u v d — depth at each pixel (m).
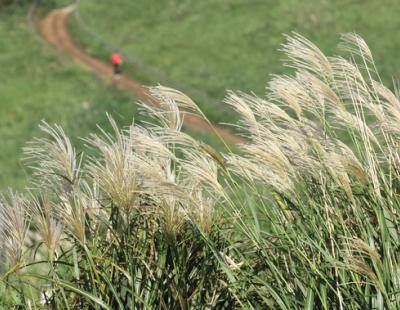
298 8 128.50
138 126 9.71
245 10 131.88
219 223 10.25
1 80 106.50
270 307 9.27
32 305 10.01
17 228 9.09
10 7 143.00
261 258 9.80
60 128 9.72
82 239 9.19
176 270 9.59
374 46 111.69
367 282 9.12
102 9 138.50
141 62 111.56
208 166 9.19
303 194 10.00
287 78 10.12
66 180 9.62
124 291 9.87
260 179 9.62
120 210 9.74
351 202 9.82
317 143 9.55
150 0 140.50
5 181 66.31
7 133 86.44
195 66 109.12
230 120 77.50
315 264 9.45
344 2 130.25
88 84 101.25
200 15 132.25
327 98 10.02
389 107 9.80
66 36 130.00
